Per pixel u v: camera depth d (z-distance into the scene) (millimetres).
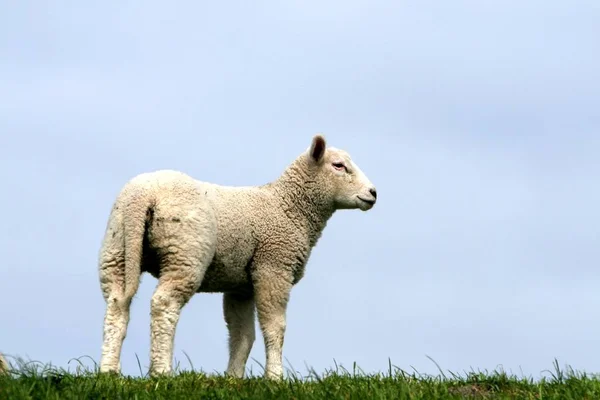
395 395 11094
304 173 16688
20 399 10312
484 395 12117
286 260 16312
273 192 16516
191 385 12062
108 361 13680
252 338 16891
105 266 14266
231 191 15977
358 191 17047
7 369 11664
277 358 16125
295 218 16547
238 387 12227
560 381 12719
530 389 12352
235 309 16844
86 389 10984
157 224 14297
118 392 11109
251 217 15945
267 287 16156
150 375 12883
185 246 14344
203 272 14648
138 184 14398
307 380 12367
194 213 14477
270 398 10984
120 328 13898
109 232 14320
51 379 11312
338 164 16984
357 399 10953
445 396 11195
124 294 14148
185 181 14703
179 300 14352
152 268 15031
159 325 14203
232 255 15641
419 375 13039
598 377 12750
